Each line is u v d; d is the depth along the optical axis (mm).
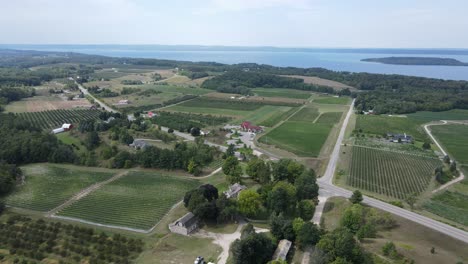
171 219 139875
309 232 116250
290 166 171125
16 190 165750
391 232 129000
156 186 172250
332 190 169500
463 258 111688
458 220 142625
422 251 111812
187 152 197000
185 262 111938
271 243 113750
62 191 165500
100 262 110750
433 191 173875
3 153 192375
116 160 197875
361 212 132625
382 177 188625
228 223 138000
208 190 147000
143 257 114688
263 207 147750
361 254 101750
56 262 111438
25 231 128500
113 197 159625
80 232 128375
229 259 113562
